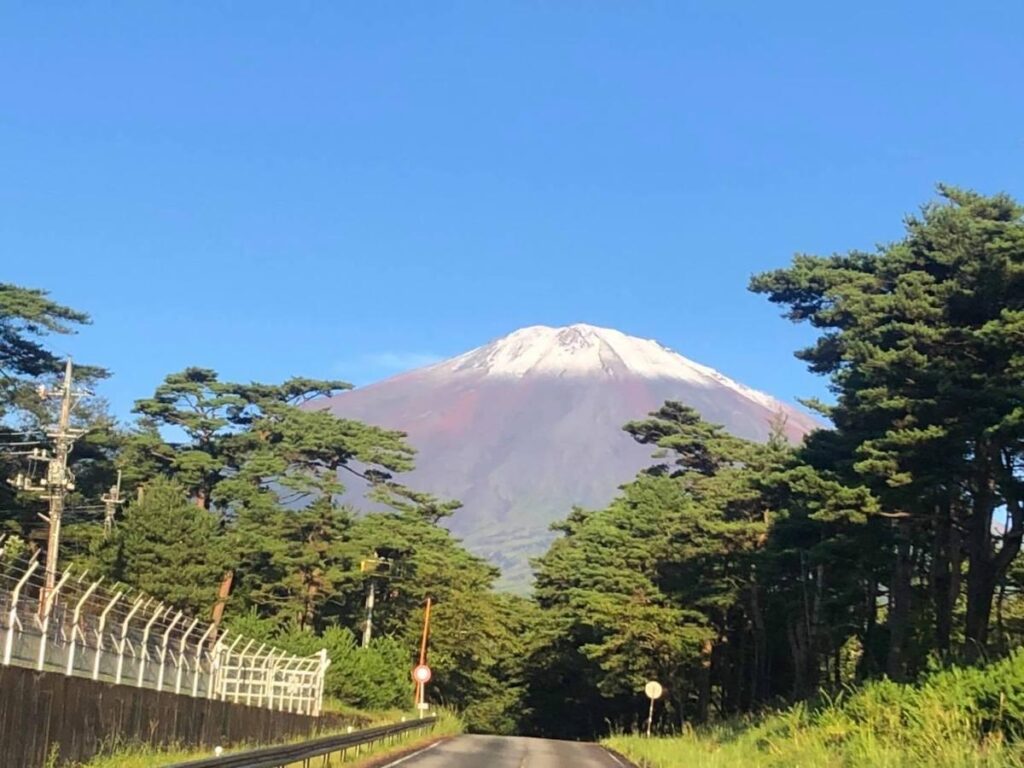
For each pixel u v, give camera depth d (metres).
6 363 61.06
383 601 85.56
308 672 44.00
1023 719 21.59
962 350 33.34
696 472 75.75
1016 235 31.78
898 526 40.12
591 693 96.81
